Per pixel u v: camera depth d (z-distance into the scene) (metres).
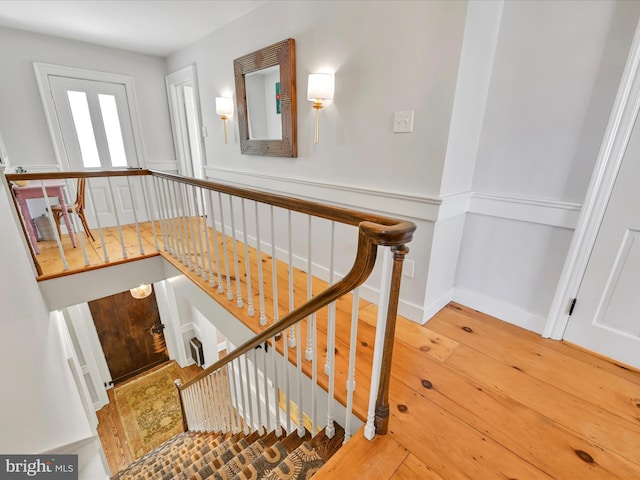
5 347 1.55
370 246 0.86
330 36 2.02
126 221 4.22
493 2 1.62
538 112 1.71
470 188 2.04
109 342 4.30
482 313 2.12
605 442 1.19
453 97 1.54
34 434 1.65
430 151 1.70
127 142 4.07
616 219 1.55
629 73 1.39
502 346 1.77
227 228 3.76
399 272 0.90
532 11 1.63
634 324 1.58
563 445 1.17
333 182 2.28
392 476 1.03
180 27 3.03
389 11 1.69
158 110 4.24
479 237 2.06
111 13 2.69
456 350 1.73
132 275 3.00
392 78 1.76
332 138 2.20
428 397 1.39
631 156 1.47
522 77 1.72
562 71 1.59
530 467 1.08
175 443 2.98
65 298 2.64
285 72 2.35
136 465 2.84
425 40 1.58
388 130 1.85
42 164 3.50
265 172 2.94
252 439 1.73
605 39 1.45
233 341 2.21
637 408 1.36
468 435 1.20
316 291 2.34
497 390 1.44
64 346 2.76
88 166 3.83
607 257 1.61
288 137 2.49
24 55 3.21
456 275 2.23
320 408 1.50
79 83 3.59
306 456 1.23
